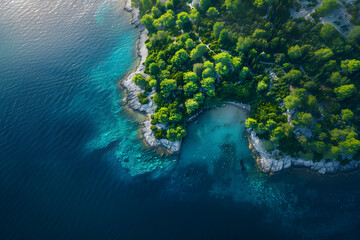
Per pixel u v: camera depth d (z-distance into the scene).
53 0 111.06
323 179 60.53
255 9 77.44
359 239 52.41
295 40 71.50
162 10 94.25
